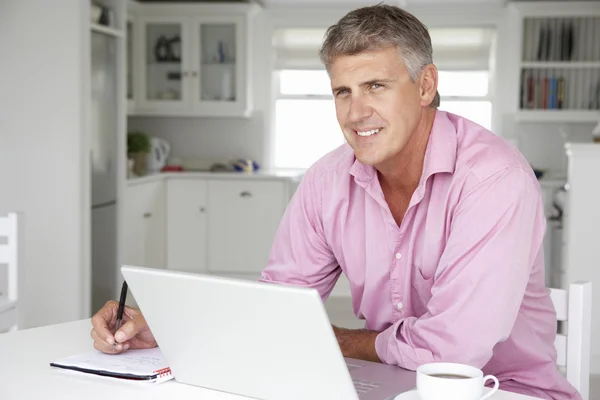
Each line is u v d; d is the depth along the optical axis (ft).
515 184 5.10
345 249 6.00
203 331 4.35
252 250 21.07
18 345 5.56
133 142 19.84
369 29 5.09
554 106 21.02
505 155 5.26
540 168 21.75
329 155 6.28
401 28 5.13
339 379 3.92
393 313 5.87
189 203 21.12
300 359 4.00
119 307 5.30
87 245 14.80
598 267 14.83
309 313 3.80
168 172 21.26
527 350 5.52
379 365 5.13
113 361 4.99
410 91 5.25
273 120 23.26
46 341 5.66
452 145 5.46
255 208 20.99
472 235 5.06
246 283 3.99
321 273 6.28
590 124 21.59
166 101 21.77
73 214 14.49
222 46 21.80
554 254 18.80
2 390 4.55
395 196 5.87
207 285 4.15
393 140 5.24
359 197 5.95
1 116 14.48
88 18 14.58
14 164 14.53
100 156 15.75
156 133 22.99
